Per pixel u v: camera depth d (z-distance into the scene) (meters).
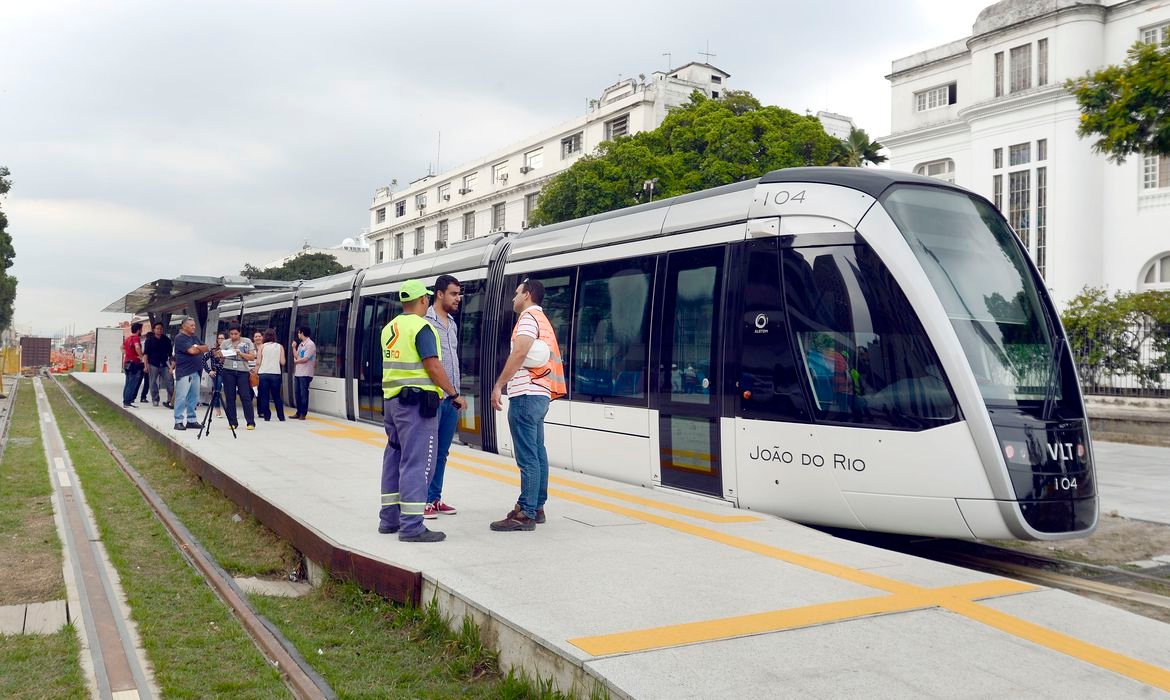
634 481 8.53
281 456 10.63
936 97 34.19
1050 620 4.33
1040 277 7.23
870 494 6.45
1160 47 15.22
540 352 6.35
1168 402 17.44
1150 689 3.52
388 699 3.96
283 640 4.82
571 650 3.70
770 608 4.39
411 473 5.88
